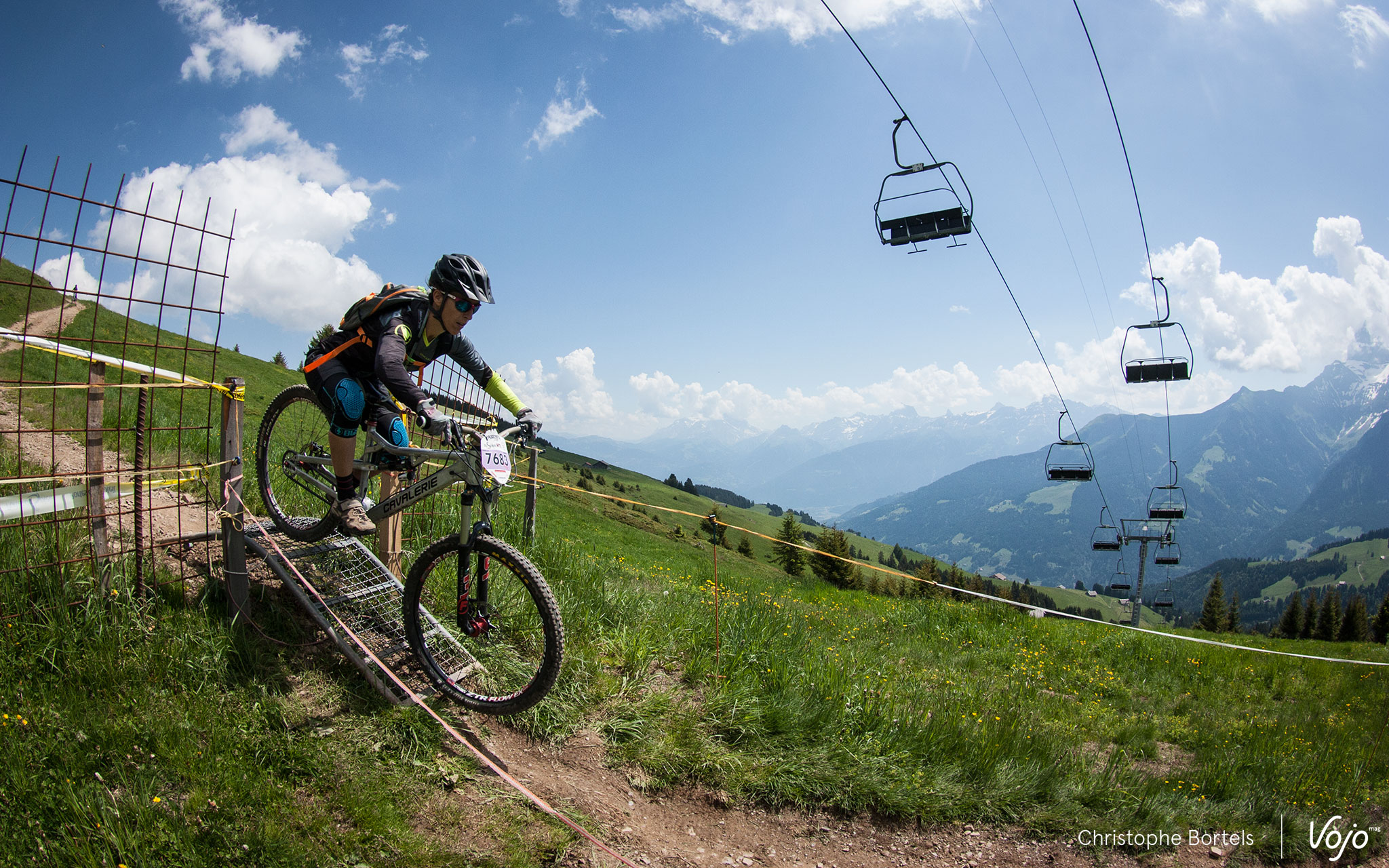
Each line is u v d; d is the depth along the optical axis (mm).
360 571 4914
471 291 3873
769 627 6848
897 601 17156
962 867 4363
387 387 3525
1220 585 117312
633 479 178250
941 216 10406
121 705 3457
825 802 4609
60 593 3902
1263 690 11828
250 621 4227
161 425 9266
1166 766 7484
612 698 4914
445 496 7281
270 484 4965
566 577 6457
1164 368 20391
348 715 3881
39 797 2865
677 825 4074
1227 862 5129
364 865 3023
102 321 21594
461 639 4723
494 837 3422
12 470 6129
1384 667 13984
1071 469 32156
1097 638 13766
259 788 3225
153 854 2779
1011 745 5699
